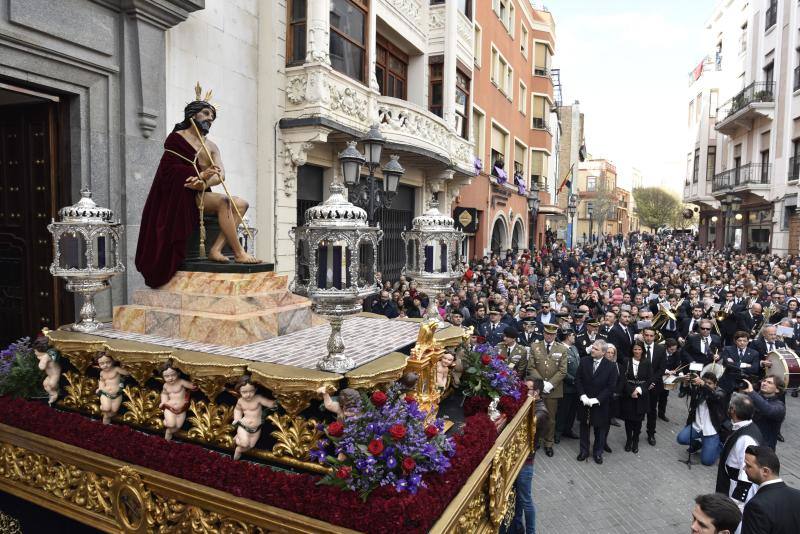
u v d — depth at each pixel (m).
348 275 3.23
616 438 8.48
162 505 3.56
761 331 9.02
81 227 4.75
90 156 7.24
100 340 4.14
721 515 2.99
